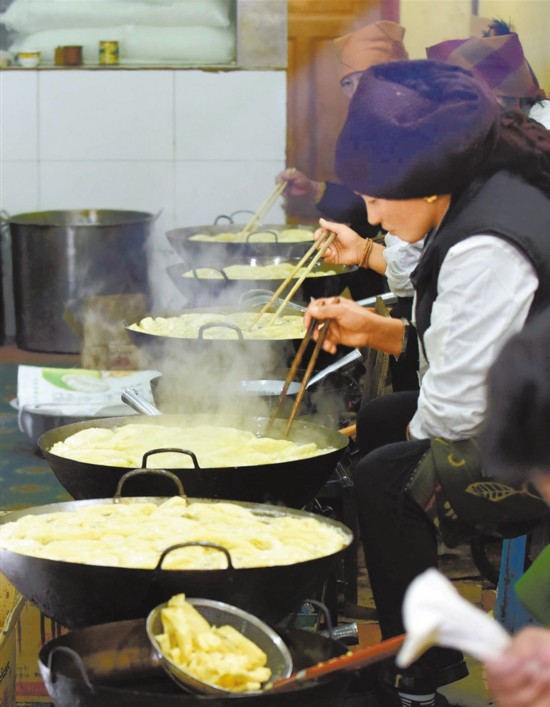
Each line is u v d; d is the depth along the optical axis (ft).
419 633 3.88
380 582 8.17
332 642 6.01
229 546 6.53
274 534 6.88
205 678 5.60
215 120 23.38
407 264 11.67
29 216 23.09
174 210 23.79
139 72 23.26
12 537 6.79
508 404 4.57
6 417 18.37
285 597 6.39
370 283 15.15
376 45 14.94
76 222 23.39
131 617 6.36
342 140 7.75
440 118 7.37
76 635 5.93
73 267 21.97
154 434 9.00
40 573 6.30
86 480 7.95
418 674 8.32
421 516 7.97
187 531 6.68
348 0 22.36
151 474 7.73
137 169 23.66
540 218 7.47
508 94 11.63
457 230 7.54
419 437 7.95
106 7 23.09
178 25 23.20
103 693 5.45
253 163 23.52
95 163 23.67
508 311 7.32
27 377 15.76
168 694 5.39
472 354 7.35
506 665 3.95
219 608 5.99
